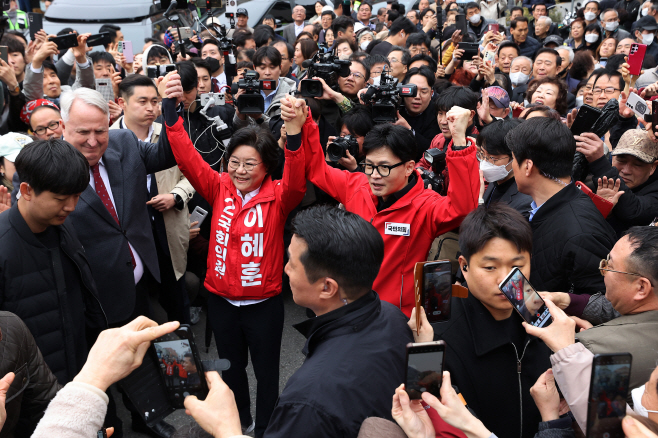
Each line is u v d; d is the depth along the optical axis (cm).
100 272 288
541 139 236
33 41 546
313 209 175
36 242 231
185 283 398
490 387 182
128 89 373
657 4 916
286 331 430
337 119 438
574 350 142
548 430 148
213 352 400
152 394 131
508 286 155
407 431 125
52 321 237
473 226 177
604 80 457
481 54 621
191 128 421
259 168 282
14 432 202
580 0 1081
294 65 793
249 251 283
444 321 168
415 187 258
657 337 159
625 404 116
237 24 891
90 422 116
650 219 293
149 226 317
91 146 278
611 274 175
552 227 234
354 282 164
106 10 856
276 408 146
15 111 467
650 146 298
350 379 145
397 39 756
